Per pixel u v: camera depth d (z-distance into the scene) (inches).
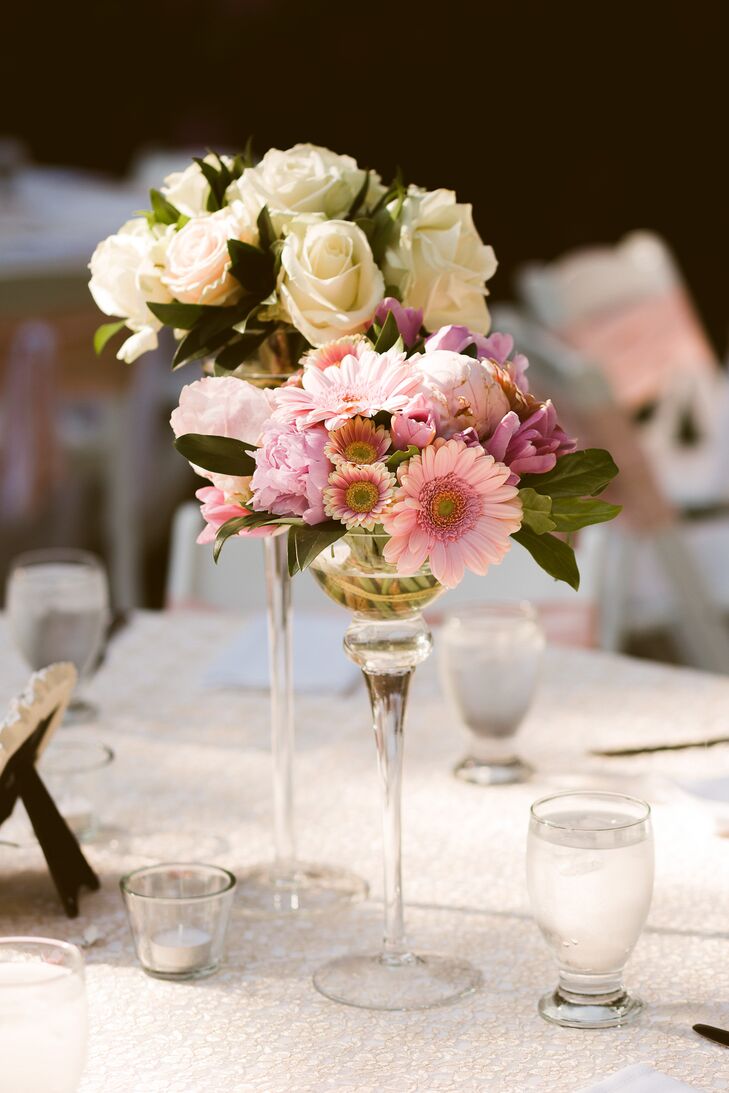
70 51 346.0
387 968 46.9
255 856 56.0
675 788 58.6
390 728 46.1
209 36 350.0
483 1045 42.6
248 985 46.4
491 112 353.7
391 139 356.2
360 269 47.8
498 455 40.9
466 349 43.4
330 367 41.8
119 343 177.3
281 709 53.8
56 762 58.1
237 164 52.0
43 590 67.8
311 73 353.4
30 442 182.5
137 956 48.1
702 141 348.8
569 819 45.9
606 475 42.3
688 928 49.7
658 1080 39.5
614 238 352.8
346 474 40.0
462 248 50.1
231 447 42.8
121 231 53.0
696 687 73.5
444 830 57.9
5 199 186.2
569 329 156.6
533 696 62.9
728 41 342.6
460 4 347.9
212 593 90.7
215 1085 40.8
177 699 73.2
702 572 134.7
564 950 43.7
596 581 88.7
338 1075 41.3
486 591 90.1
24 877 54.1
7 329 169.0
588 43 347.6
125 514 188.2
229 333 49.1
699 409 161.9
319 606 92.5
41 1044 36.2
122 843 57.1
